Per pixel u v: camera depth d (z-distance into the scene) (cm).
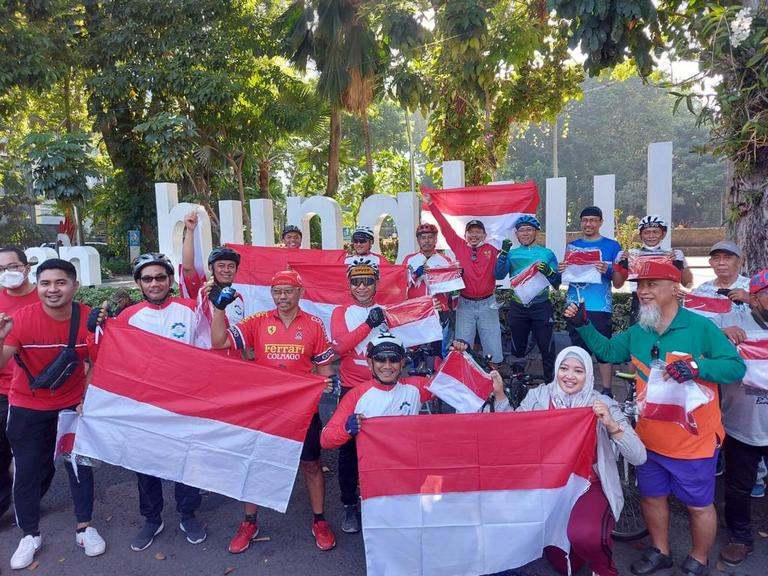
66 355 378
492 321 619
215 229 1862
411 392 375
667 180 708
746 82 511
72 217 2239
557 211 820
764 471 441
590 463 329
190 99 1756
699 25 553
